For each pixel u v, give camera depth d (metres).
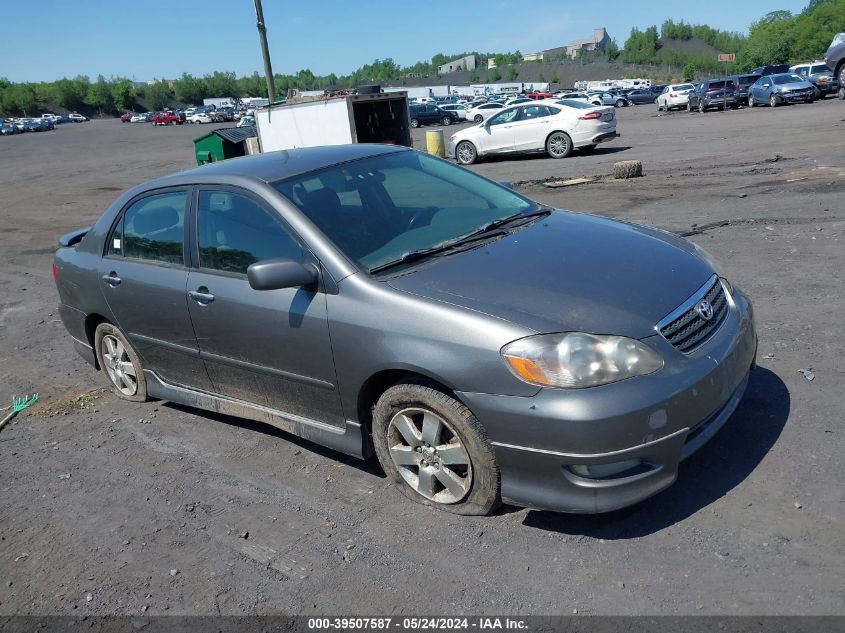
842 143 14.40
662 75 141.25
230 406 4.38
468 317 3.10
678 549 2.98
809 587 2.69
